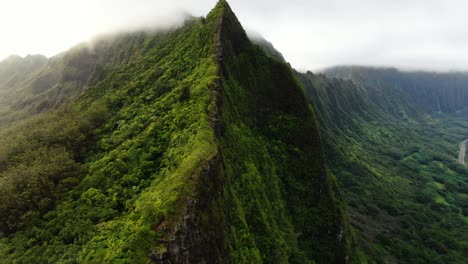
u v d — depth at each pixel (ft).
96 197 128.77
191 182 110.11
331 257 193.06
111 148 164.66
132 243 91.50
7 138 207.92
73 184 143.23
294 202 196.03
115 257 89.35
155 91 200.75
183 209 100.89
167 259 90.63
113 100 210.59
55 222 122.52
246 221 146.82
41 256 109.50
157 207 100.63
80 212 123.34
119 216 116.78
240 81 208.44
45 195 136.67
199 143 130.52
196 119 149.38
